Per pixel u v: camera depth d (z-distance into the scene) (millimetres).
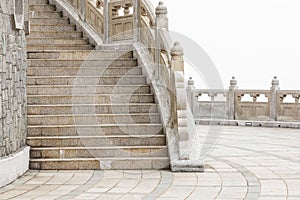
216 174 9484
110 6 14227
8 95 8852
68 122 10844
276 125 18719
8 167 8578
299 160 11180
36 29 14961
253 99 19391
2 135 8555
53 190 8156
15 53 9336
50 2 16266
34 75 12375
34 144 10195
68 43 14508
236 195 7848
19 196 7750
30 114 11023
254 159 11297
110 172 9617
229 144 14047
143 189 8242
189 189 8250
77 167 9820
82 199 7594
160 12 11680
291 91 18453
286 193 7980
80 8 15297
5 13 8742
